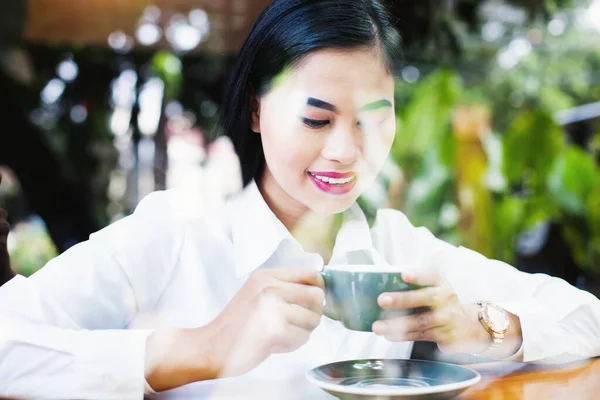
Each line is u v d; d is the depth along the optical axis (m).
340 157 1.16
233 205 1.38
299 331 1.00
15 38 3.60
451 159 3.22
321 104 1.14
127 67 4.15
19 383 0.99
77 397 0.99
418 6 3.36
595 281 3.33
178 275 1.34
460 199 3.24
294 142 1.17
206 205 1.38
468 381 0.88
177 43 3.62
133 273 1.27
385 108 1.17
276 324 0.99
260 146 1.33
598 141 3.79
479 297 1.51
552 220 3.33
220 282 1.36
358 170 1.19
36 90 4.14
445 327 1.06
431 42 3.54
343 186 1.20
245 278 1.34
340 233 1.43
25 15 3.39
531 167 3.35
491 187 3.35
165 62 4.02
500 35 4.16
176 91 4.11
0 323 1.03
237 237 1.36
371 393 0.85
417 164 3.20
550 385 1.08
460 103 3.31
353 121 1.16
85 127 4.33
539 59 4.38
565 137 3.88
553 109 4.30
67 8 3.35
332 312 1.00
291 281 1.01
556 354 1.24
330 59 1.13
